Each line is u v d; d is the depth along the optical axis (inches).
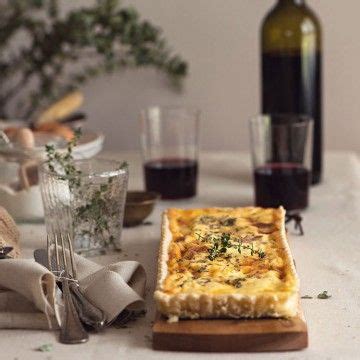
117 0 61.4
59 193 39.8
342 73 66.1
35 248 42.1
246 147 67.8
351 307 34.8
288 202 46.9
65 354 31.2
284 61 51.4
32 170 45.9
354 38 65.6
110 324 33.3
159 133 50.4
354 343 31.7
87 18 60.7
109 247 41.2
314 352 31.0
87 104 68.0
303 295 36.1
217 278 33.1
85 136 52.2
